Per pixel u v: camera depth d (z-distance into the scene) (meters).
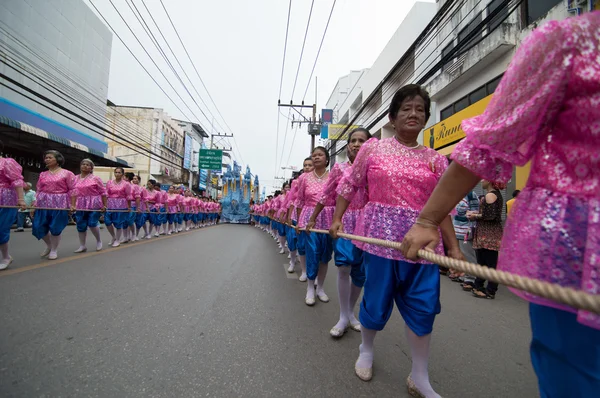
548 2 7.05
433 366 2.31
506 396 1.94
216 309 3.21
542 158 0.91
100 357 2.15
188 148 34.66
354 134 2.98
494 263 4.46
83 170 6.11
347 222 2.98
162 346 2.36
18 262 4.77
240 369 2.10
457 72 9.47
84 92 15.98
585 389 0.79
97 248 6.41
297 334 2.72
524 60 0.88
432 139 10.80
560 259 0.82
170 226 11.81
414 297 1.81
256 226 20.75
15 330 2.47
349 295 2.86
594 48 0.78
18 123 10.66
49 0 13.55
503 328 3.12
